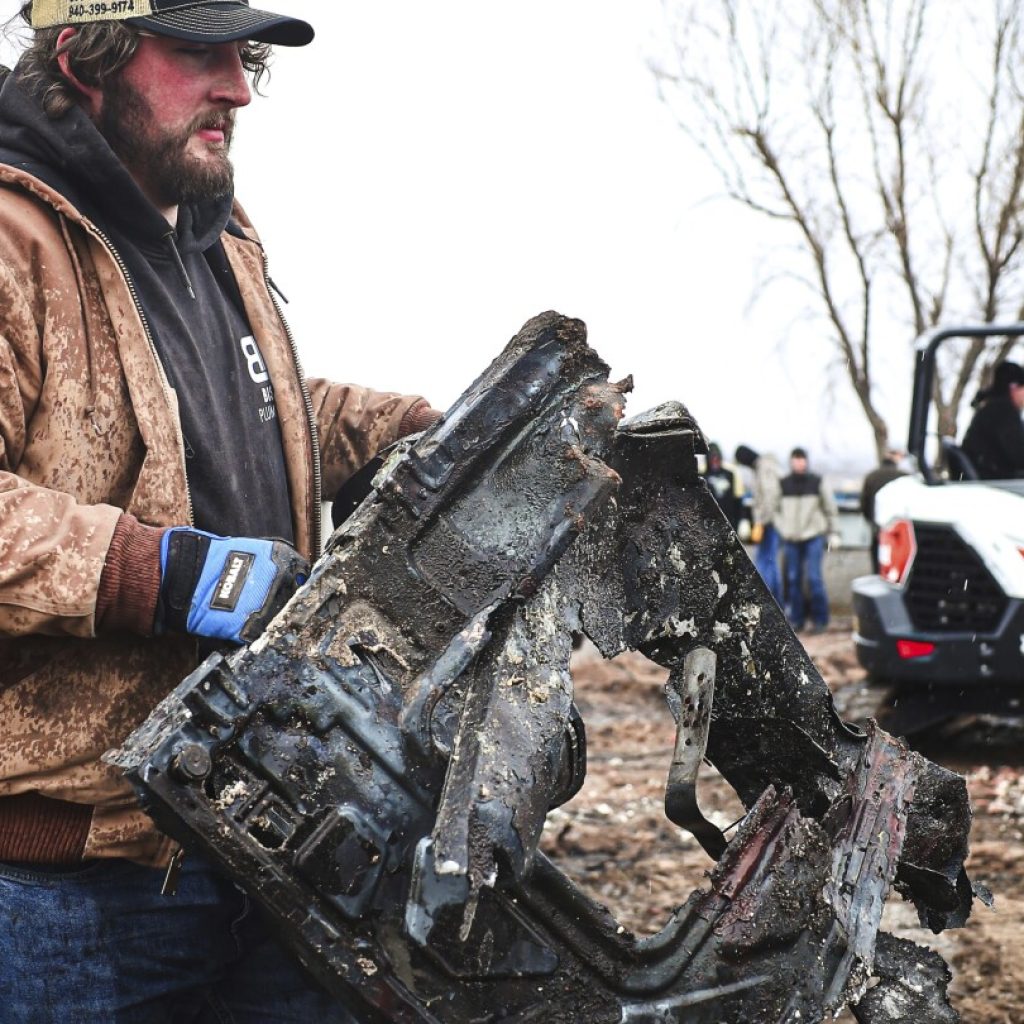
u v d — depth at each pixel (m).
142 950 1.96
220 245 2.18
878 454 15.41
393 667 1.62
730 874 1.69
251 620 1.70
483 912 1.54
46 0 1.94
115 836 1.88
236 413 2.08
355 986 1.52
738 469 13.39
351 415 2.36
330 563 1.64
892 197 15.11
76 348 1.86
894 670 5.87
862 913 1.78
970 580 5.73
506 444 1.70
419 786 1.57
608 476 1.68
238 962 2.11
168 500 1.89
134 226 1.97
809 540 12.08
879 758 2.08
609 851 4.67
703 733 1.82
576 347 1.75
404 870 1.55
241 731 1.55
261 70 2.32
